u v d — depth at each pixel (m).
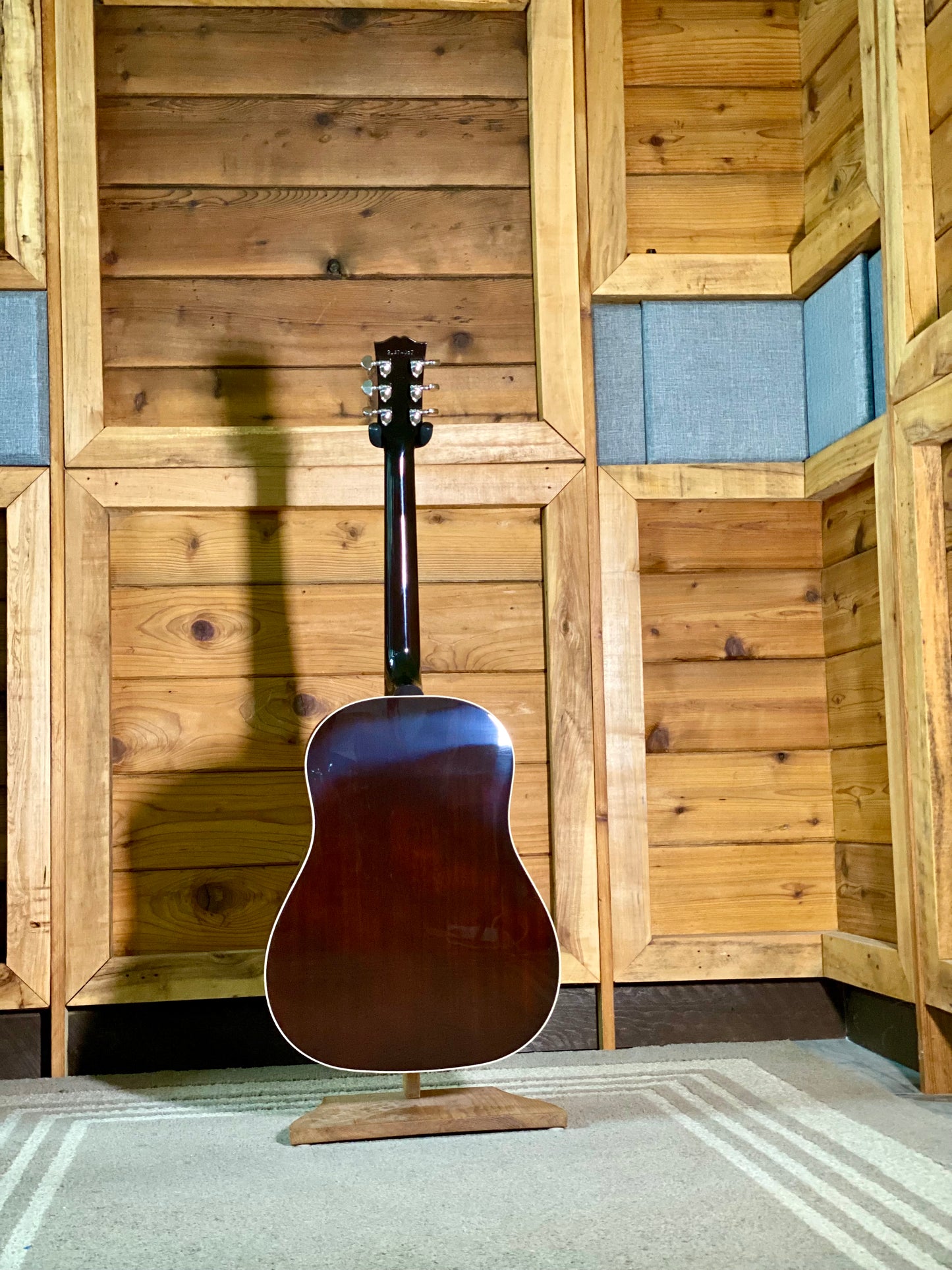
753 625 2.55
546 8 2.52
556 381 2.49
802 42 2.61
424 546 2.49
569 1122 1.80
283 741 2.43
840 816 2.49
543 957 1.80
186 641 2.43
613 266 2.52
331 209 2.52
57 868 2.31
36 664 2.34
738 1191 1.46
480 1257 1.26
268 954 1.76
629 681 2.46
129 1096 2.08
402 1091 1.92
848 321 2.34
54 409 2.39
